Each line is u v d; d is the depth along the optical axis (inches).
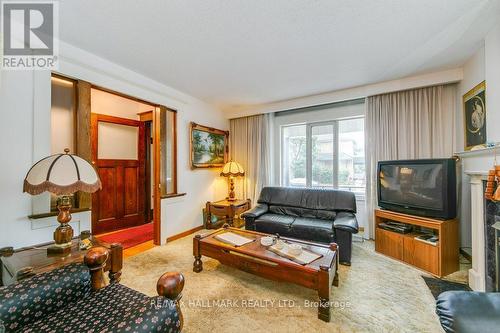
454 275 87.4
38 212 72.1
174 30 74.1
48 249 61.3
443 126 111.7
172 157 136.0
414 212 97.8
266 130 166.9
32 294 39.8
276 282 82.5
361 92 127.7
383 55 92.0
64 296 43.3
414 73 110.3
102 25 71.0
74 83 87.9
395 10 64.6
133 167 162.2
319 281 62.6
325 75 112.5
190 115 147.3
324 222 113.3
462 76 102.7
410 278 85.2
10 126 67.1
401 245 99.1
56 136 85.6
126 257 106.3
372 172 128.9
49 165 56.9
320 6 62.9
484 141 85.6
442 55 92.5
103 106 147.0
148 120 166.6
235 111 175.5
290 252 73.8
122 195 155.0
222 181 176.4
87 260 50.0
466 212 103.3
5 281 58.6
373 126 128.8
